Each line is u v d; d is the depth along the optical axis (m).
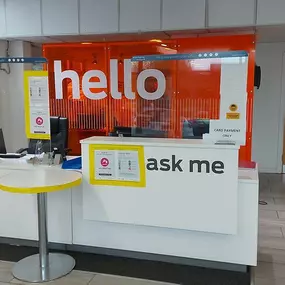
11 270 3.04
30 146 4.41
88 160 3.05
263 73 6.79
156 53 5.48
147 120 5.56
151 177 2.92
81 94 5.85
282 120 6.86
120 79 5.64
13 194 3.38
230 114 3.07
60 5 5.20
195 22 4.71
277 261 3.24
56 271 2.99
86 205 3.12
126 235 3.16
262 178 6.60
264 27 4.68
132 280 2.89
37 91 3.51
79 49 5.82
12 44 5.92
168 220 2.94
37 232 3.38
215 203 2.81
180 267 3.10
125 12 4.95
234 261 2.93
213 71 5.16
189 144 2.81
